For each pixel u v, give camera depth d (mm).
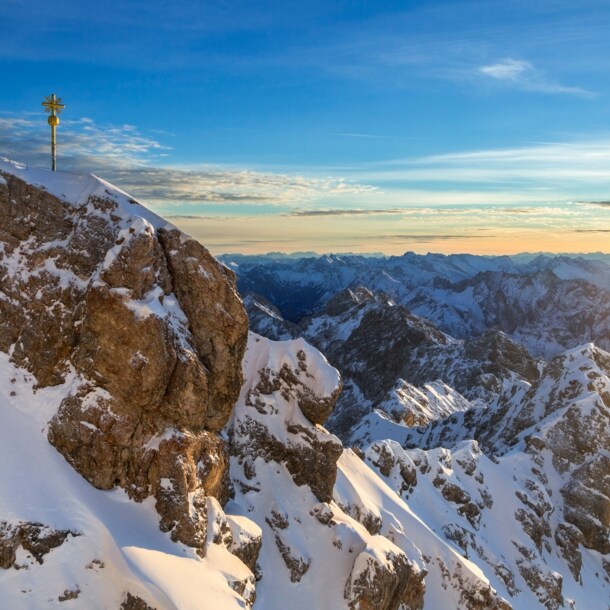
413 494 96500
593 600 109812
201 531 48688
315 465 67562
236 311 56531
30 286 53344
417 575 65750
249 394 71500
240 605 44781
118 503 48062
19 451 46906
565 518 121438
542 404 155500
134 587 41906
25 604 40469
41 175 57469
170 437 49438
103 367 49625
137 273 50812
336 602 58406
